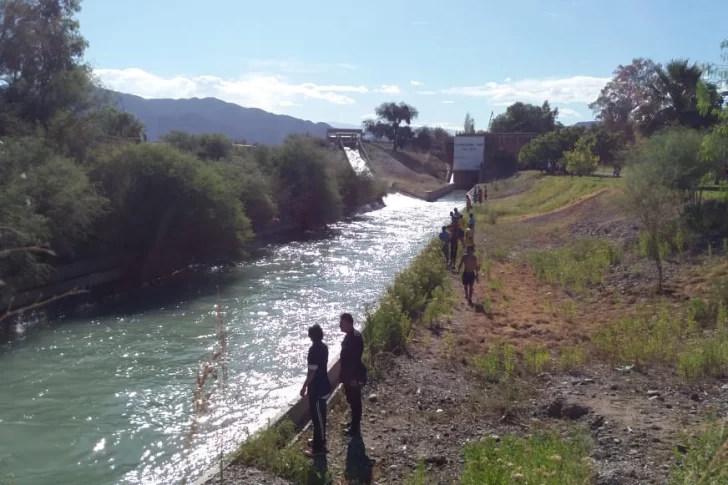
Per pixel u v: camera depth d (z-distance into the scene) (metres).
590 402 10.45
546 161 80.06
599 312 18.23
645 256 23.61
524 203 53.00
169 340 20.02
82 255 28.86
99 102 38.34
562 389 11.33
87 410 14.22
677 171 21.98
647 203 21.36
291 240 45.00
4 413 14.04
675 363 12.52
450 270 25.70
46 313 23.20
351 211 63.56
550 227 36.75
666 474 7.42
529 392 11.41
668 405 10.17
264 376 16.42
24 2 36.72
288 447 9.15
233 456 9.02
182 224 31.16
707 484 5.82
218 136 57.38
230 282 30.03
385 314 15.04
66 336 20.53
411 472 8.53
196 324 22.03
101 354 18.52
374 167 105.12
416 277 20.28
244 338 20.20
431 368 13.21
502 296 20.78
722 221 23.22
